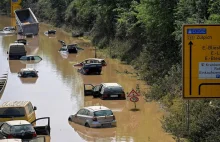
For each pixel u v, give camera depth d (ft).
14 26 640.17
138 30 299.17
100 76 258.98
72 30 553.23
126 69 278.26
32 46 424.46
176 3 224.94
